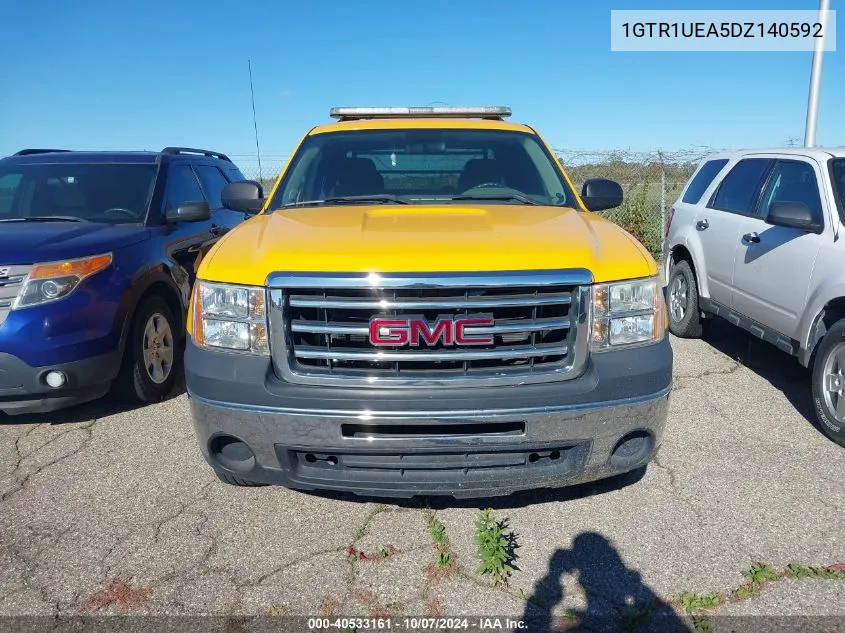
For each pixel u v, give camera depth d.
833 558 2.94
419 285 2.66
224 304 2.88
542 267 2.76
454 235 2.96
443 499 3.47
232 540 3.14
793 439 4.18
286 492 3.57
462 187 4.14
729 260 5.73
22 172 5.71
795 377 5.41
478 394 2.71
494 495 2.90
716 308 6.04
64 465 3.91
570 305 2.80
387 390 2.72
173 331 5.23
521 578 2.85
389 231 3.04
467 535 3.16
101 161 5.85
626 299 2.88
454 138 4.41
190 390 2.96
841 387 4.06
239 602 2.71
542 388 2.74
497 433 2.77
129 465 3.90
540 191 4.11
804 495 3.47
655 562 2.94
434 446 2.75
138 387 4.73
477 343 2.72
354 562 2.97
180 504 3.46
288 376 2.78
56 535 3.18
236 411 2.79
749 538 3.10
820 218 4.59
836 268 4.28
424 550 3.05
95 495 3.56
